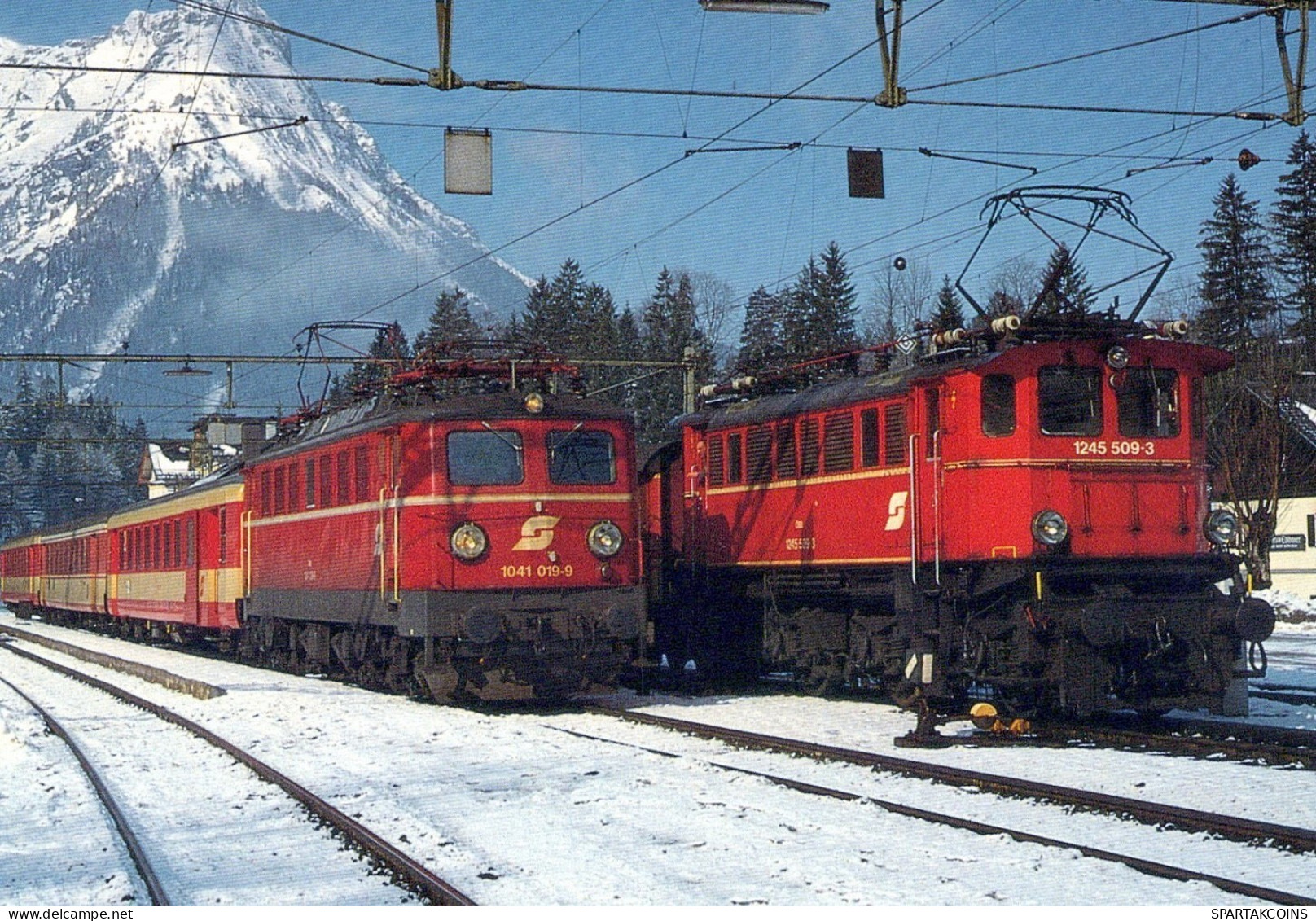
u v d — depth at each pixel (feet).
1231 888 27.14
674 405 224.53
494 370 66.54
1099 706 49.44
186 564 109.50
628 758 46.57
